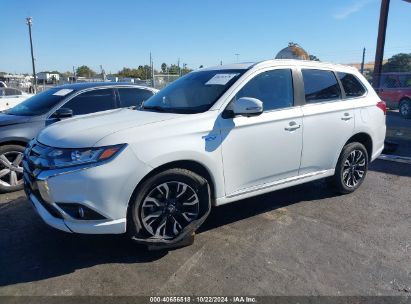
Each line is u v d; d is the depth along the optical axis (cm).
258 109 355
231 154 373
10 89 1567
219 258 346
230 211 457
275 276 317
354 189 523
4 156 532
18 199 509
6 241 381
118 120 361
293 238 387
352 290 299
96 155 307
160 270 326
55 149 321
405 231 407
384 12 1239
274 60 433
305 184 562
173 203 347
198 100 394
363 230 408
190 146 342
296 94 434
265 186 413
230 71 419
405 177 613
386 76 1667
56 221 320
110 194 309
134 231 331
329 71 485
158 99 443
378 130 534
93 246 369
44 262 341
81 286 304
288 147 420
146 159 319
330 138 466
